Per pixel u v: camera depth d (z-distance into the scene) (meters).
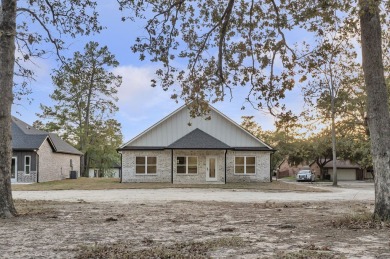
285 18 11.62
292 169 78.25
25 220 11.16
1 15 12.25
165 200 19.34
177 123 36.38
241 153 36.41
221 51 12.98
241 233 8.98
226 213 13.12
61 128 57.22
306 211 13.75
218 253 6.82
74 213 12.91
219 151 35.88
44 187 31.38
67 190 28.80
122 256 6.50
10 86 12.27
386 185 10.17
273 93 12.64
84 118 56.31
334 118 39.31
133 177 35.75
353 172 70.44
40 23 13.88
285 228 9.70
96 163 63.25
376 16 10.43
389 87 21.09
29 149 38.84
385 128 10.30
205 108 13.73
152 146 35.97
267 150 36.22
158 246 7.38
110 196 22.59
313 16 10.62
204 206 15.77
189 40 13.32
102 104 54.94
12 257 6.53
